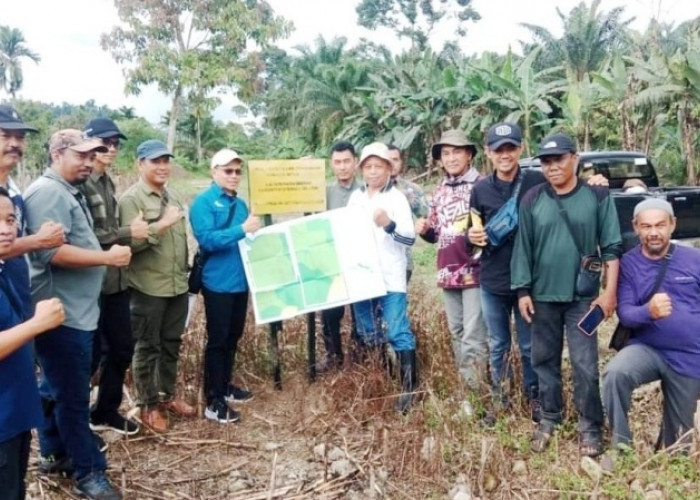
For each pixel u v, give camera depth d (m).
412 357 4.11
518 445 3.42
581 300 3.35
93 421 3.75
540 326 3.42
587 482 3.01
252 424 4.00
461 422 3.56
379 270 4.09
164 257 3.73
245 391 4.34
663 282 3.23
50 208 2.89
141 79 25.05
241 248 4.09
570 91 14.45
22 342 2.12
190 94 25.61
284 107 29.38
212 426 3.94
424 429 3.56
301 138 26.81
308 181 4.36
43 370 3.04
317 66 27.36
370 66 25.52
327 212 4.16
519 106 15.48
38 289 2.92
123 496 3.14
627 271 3.33
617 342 3.43
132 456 3.56
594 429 3.38
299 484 3.25
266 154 27.48
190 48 25.56
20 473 2.41
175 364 4.00
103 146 3.06
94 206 3.38
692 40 12.69
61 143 2.96
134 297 3.73
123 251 2.98
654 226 3.20
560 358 3.48
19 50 50.97
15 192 3.00
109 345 3.62
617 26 21.69
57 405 3.02
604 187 3.36
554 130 14.96
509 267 3.62
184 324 3.98
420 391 3.93
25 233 2.89
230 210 3.99
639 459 3.11
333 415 3.92
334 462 3.42
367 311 4.34
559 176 3.27
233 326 4.16
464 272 3.90
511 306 3.74
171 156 3.70
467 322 3.92
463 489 3.04
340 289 4.12
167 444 3.69
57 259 2.83
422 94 17.81
